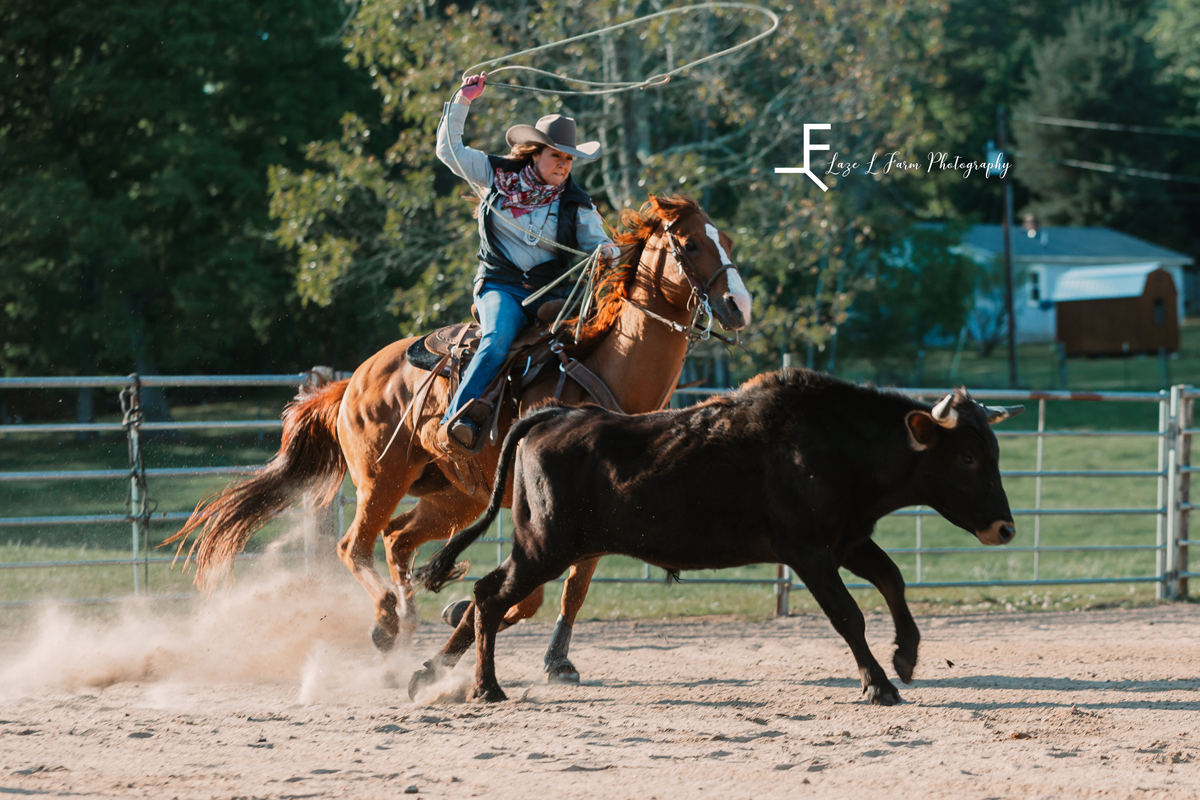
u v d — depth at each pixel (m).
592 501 7.19
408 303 19.91
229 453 29.09
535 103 20.06
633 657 9.62
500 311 8.30
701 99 20.08
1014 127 86.25
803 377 7.12
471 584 14.14
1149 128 83.88
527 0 22.38
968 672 8.56
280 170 21.02
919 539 13.08
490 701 7.43
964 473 6.80
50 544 17.22
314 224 22.06
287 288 36.12
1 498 22.08
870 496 7.00
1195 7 93.69
